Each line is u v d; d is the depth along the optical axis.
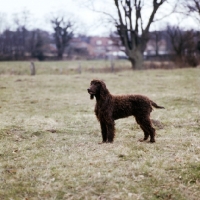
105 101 7.42
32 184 5.34
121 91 17.23
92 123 9.86
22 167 6.11
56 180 5.46
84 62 54.16
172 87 17.98
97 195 4.96
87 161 6.28
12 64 45.34
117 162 6.23
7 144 7.49
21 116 10.95
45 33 73.56
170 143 7.49
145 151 6.92
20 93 16.48
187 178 5.48
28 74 29.05
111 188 5.16
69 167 6.02
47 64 47.03
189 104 12.89
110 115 7.46
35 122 9.77
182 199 4.85
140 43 31.84
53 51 76.62
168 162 6.18
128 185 5.25
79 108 12.58
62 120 10.29
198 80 20.44
